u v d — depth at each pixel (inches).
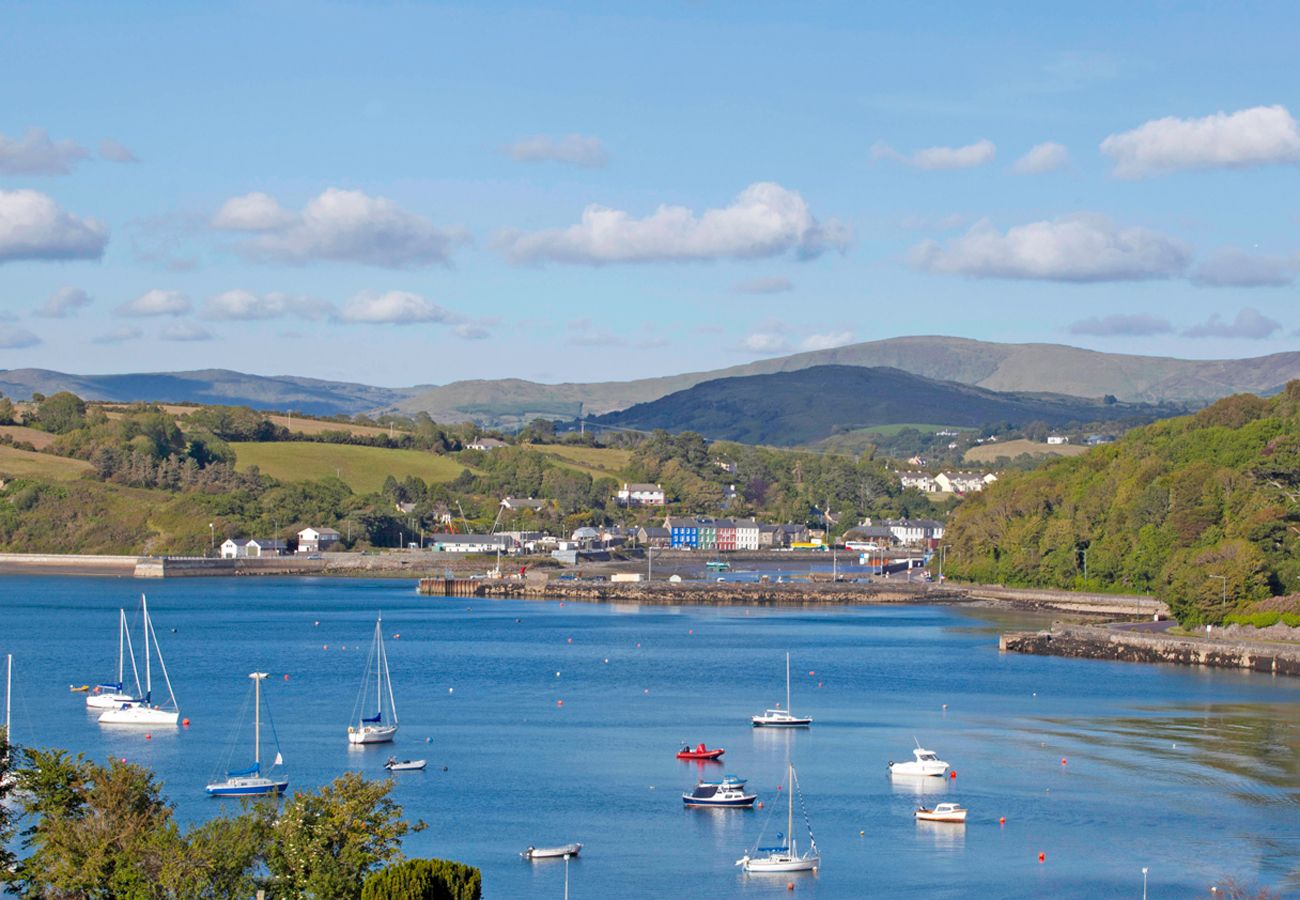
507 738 6471.5
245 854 3412.9
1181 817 5157.5
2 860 3467.0
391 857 3548.2
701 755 6072.8
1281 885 4416.8
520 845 4810.5
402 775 5738.2
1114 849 4788.4
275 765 5846.5
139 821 3516.2
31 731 6589.6
